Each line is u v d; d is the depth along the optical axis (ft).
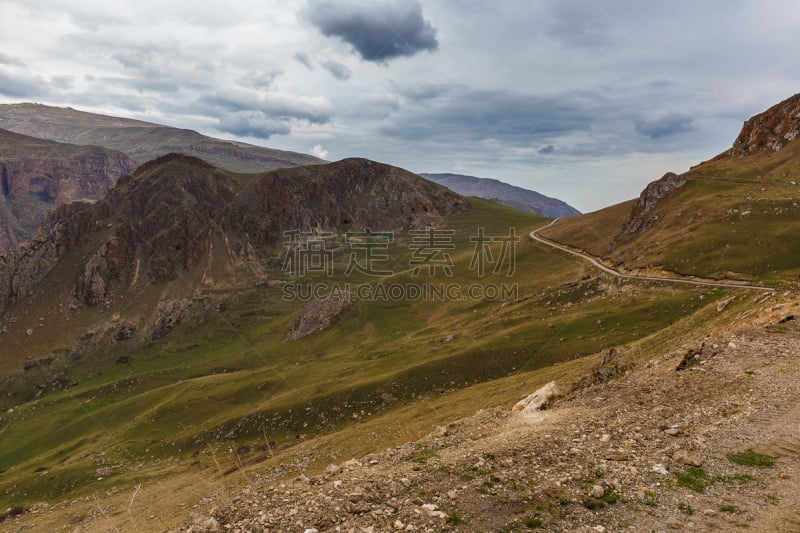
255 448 330.34
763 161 561.84
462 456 53.26
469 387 314.55
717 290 316.19
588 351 302.25
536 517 39.40
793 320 97.86
